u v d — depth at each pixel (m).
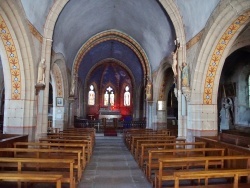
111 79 34.50
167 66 16.81
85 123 23.84
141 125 24.59
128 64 30.08
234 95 16.19
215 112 10.95
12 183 6.34
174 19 12.73
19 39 9.76
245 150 7.22
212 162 7.54
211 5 9.73
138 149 10.10
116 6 17.48
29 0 9.92
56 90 18.03
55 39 14.41
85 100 31.52
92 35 20.89
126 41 21.80
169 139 11.16
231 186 5.45
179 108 12.53
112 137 19.58
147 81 21.02
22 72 10.16
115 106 34.34
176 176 4.59
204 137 10.41
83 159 8.07
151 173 7.57
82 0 14.40
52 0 12.12
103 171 8.53
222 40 10.06
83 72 29.47
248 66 15.09
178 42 12.66
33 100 10.61
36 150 6.80
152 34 17.70
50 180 4.67
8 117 10.23
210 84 10.88
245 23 9.31
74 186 5.89
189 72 11.67
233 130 15.49
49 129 16.14
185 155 8.55
